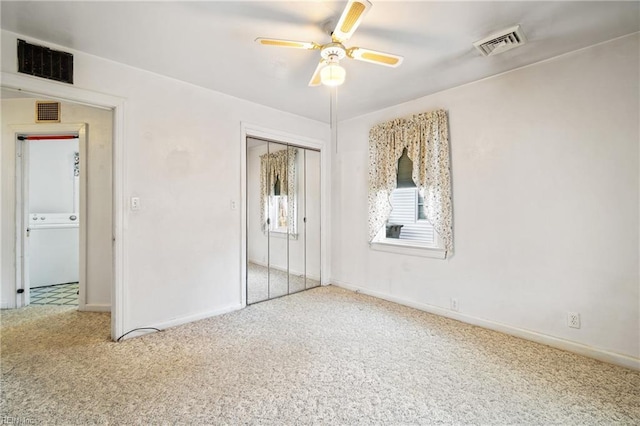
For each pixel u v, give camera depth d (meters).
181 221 2.90
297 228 4.11
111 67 2.48
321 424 1.59
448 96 3.07
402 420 1.62
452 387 1.91
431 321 3.00
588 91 2.27
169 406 1.72
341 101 3.42
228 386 1.91
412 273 3.42
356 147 4.04
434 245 3.26
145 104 2.67
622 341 2.15
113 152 2.53
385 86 3.00
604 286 2.21
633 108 2.10
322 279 4.33
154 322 2.74
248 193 3.62
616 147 2.16
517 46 2.23
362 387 1.91
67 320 3.04
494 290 2.78
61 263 4.49
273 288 3.87
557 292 2.43
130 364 2.17
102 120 3.33
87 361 2.20
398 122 3.44
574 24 1.99
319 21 1.96
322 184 4.31
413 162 3.28
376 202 3.72
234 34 2.11
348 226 4.16
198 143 3.01
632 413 1.67
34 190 4.70
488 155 2.80
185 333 2.71
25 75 2.12
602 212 2.22
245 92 3.17
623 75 2.13
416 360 2.24
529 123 2.55
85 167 3.31
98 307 3.30
